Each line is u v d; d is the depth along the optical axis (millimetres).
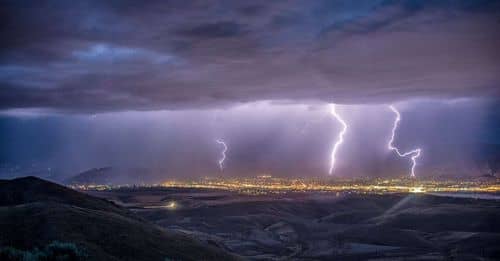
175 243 53250
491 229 176375
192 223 184250
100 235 47781
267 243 148625
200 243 56969
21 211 51375
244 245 139875
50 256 33594
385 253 138750
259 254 128375
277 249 140500
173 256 48125
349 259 131125
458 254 137750
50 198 75312
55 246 34938
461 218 190000
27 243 43500
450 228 182000
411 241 156250
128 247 46719
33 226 46906
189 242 55500
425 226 185125
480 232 170625
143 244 48938
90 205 75562
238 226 183750
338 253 137250
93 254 41875
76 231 47062
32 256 32438
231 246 136250
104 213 57938
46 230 46062
